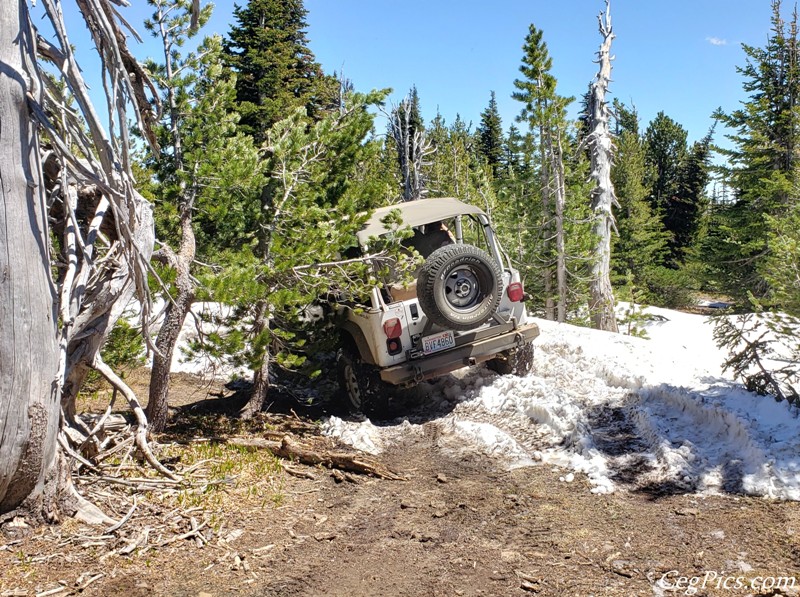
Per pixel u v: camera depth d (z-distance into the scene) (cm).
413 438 693
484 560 407
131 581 374
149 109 589
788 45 2645
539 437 645
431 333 757
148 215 564
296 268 712
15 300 405
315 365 786
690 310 3603
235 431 721
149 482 516
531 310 2455
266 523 466
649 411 650
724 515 438
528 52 2062
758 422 539
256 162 750
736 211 2725
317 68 3003
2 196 403
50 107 469
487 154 6266
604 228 2184
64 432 498
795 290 647
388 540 443
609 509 471
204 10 734
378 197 909
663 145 4994
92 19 452
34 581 368
